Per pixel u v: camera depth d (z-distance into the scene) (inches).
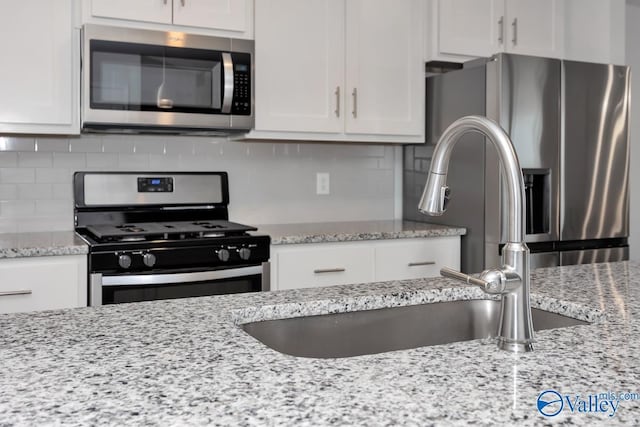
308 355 50.4
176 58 102.1
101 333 39.9
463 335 57.0
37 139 107.6
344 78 117.0
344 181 133.0
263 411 26.4
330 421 25.4
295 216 128.4
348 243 108.3
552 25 133.4
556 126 116.0
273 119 110.9
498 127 37.2
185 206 117.3
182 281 93.5
